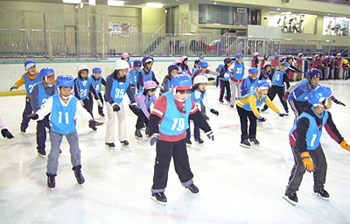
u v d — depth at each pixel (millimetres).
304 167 3123
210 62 14750
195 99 4605
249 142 5258
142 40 13273
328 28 23641
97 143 5406
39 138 4605
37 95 4441
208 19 18594
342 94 12117
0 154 4770
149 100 5438
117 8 20109
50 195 3379
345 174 4078
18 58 11039
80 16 11938
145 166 4301
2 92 10664
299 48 18641
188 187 3418
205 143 5473
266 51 16719
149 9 20484
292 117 7816
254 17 20250
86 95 6066
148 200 3285
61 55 11727
